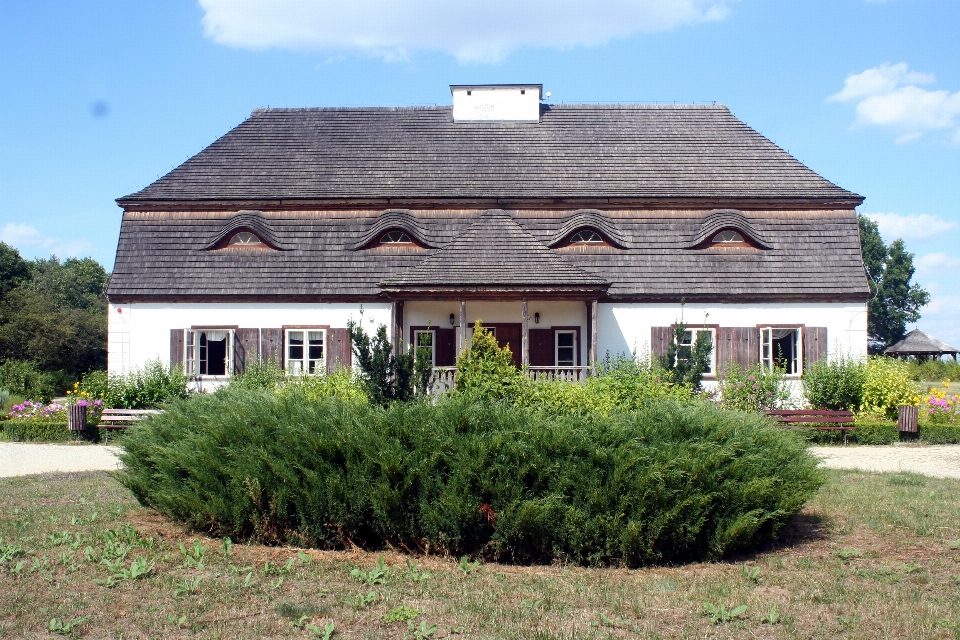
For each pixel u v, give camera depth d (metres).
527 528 8.62
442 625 6.92
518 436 8.95
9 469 15.82
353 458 9.10
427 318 23.59
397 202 24.89
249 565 8.53
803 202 24.73
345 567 8.46
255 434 9.42
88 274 88.38
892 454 17.97
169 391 21.50
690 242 24.41
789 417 19.94
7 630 6.83
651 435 9.05
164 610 7.25
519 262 22.58
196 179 25.81
